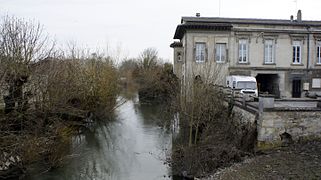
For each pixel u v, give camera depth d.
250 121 21.05
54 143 19.27
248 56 38.03
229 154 19.09
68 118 25.23
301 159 17.30
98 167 20.47
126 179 18.38
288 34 38.44
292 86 38.94
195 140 20.52
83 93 29.52
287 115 19.58
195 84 23.25
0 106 17.03
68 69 26.44
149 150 24.30
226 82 36.47
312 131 19.69
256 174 16.25
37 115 19.36
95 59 35.44
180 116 25.20
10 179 17.11
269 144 19.50
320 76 39.12
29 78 19.39
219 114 24.23
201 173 18.06
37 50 22.20
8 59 17.97
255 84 33.22
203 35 37.34
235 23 37.53
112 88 35.00
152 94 55.69
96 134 29.91
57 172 19.17
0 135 15.68
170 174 18.97
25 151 16.72
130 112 43.28
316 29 38.59
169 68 57.44
